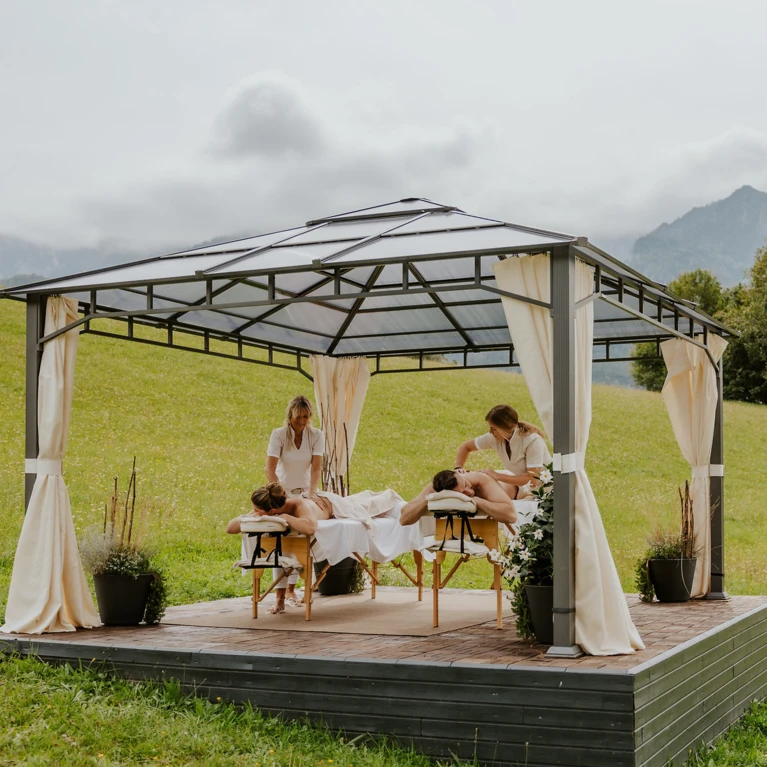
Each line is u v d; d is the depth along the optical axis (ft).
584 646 18.11
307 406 27.30
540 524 20.03
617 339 33.06
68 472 59.77
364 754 16.81
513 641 20.29
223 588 37.01
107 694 19.36
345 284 28.84
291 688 18.37
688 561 28.53
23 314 94.53
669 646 19.38
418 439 81.92
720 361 30.42
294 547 24.34
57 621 22.54
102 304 25.88
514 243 19.39
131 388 80.84
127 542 24.29
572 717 16.21
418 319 32.81
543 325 18.89
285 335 33.06
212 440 73.46
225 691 18.97
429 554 28.86
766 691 26.53
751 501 77.82
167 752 16.75
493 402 95.55
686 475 80.53
